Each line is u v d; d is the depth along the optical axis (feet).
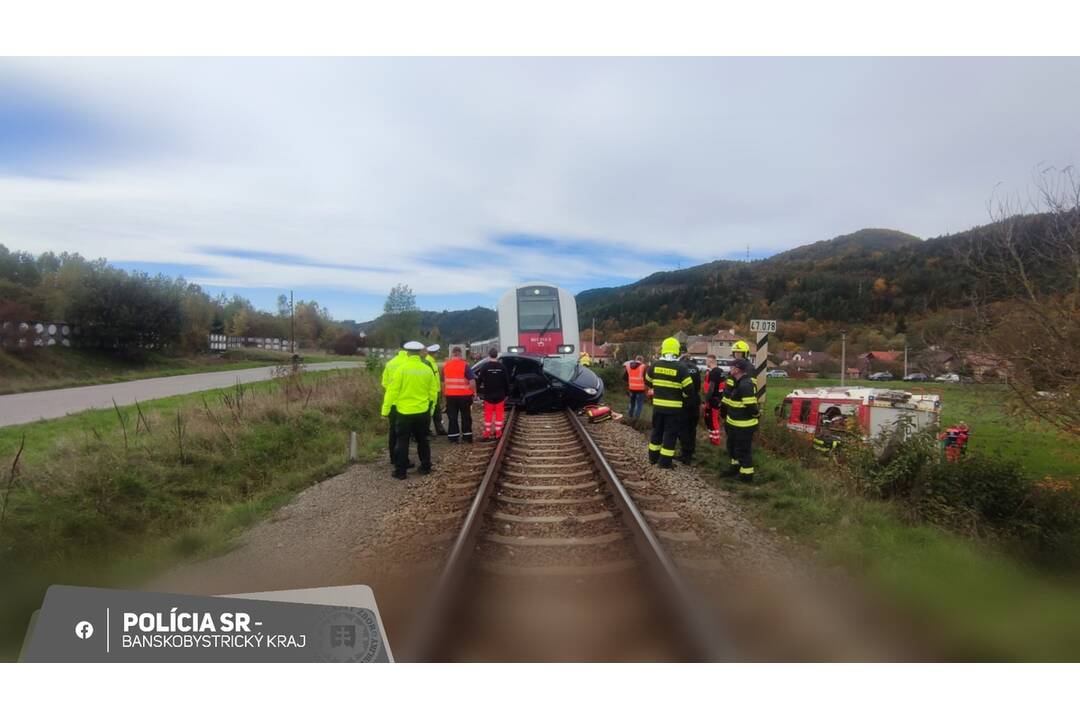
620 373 78.23
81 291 134.62
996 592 14.60
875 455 28.07
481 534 18.33
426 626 11.81
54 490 23.36
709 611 12.09
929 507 23.67
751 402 26.66
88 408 60.64
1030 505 23.80
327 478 29.50
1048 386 28.48
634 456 31.99
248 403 42.86
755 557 17.02
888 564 16.17
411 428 28.81
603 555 17.02
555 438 37.91
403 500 23.71
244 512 23.13
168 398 66.54
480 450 33.81
